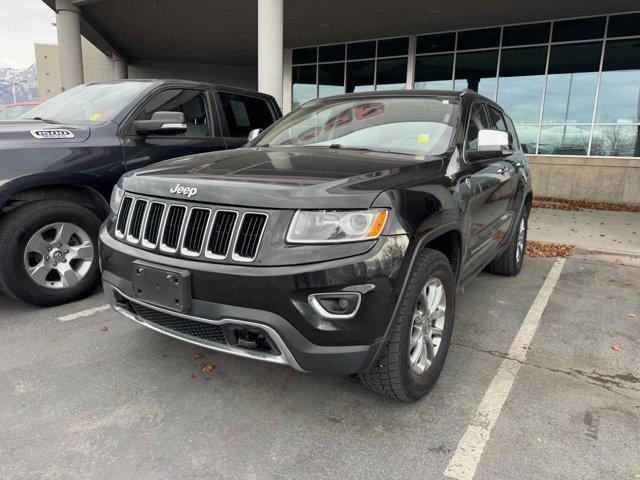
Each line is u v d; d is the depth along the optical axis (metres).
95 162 4.07
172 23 14.24
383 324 2.30
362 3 11.41
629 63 11.70
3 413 2.61
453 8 11.60
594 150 12.37
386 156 3.05
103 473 2.20
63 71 12.99
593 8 11.29
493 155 3.43
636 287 5.14
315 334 2.21
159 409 2.68
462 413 2.72
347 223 2.24
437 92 3.84
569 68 12.39
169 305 2.45
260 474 2.22
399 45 14.74
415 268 2.48
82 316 3.88
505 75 13.21
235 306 2.29
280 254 2.22
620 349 3.60
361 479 2.21
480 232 3.65
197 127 5.20
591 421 2.69
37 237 3.83
